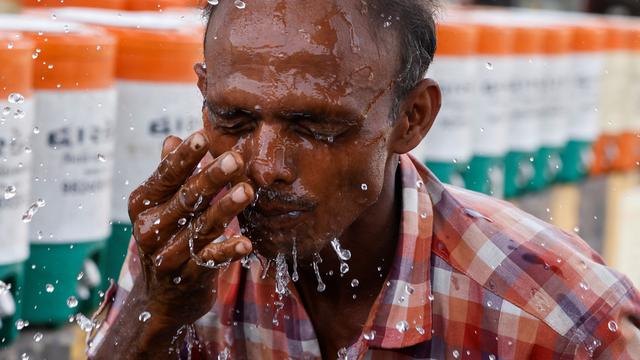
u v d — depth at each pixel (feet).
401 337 7.04
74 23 13.53
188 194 5.90
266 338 7.48
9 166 11.09
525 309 6.97
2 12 15.07
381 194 6.88
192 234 5.97
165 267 6.13
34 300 12.32
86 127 12.30
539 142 22.95
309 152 6.08
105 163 12.62
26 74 11.21
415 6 6.59
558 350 6.94
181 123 13.46
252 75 6.00
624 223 23.86
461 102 18.54
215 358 7.73
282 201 6.09
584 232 24.79
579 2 35.63
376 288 7.18
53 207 12.25
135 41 13.21
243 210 6.22
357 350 7.09
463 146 18.70
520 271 7.08
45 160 12.14
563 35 22.94
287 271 6.93
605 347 6.99
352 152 6.17
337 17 6.08
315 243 6.28
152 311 6.52
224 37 6.11
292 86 5.97
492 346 7.07
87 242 12.50
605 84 26.11
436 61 18.24
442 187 7.38
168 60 13.28
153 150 13.42
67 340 12.35
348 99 6.06
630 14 35.19
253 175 6.00
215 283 6.52
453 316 7.13
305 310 7.28
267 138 6.00
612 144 26.43
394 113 6.49
